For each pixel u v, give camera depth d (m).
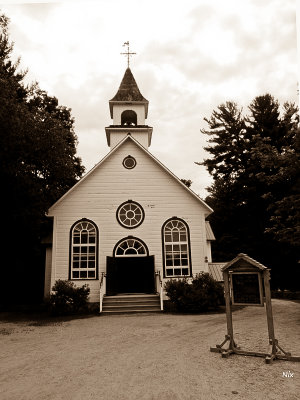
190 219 19.75
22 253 24.19
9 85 17.67
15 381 6.33
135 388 5.76
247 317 14.20
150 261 18.89
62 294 16.61
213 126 35.72
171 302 17.06
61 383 6.13
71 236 19.05
